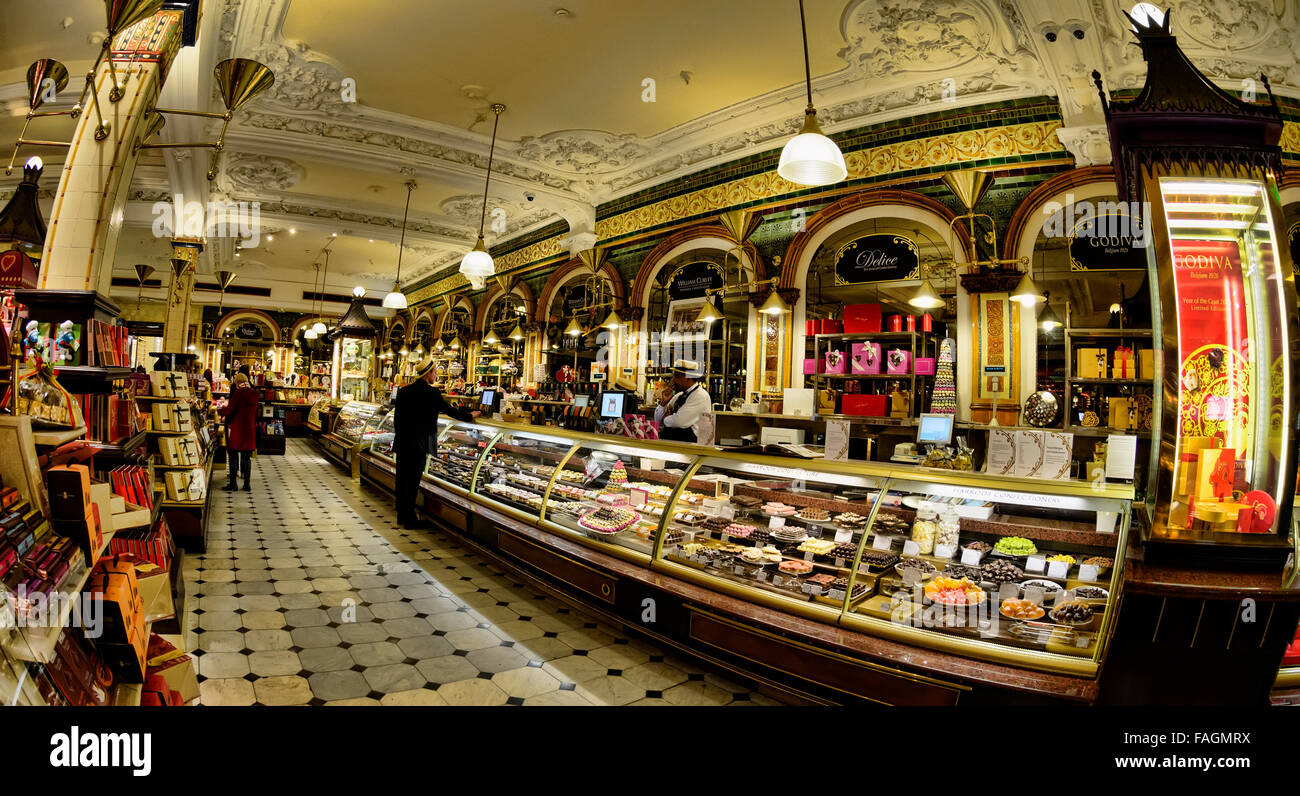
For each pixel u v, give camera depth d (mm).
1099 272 5992
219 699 2693
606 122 7059
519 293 11805
